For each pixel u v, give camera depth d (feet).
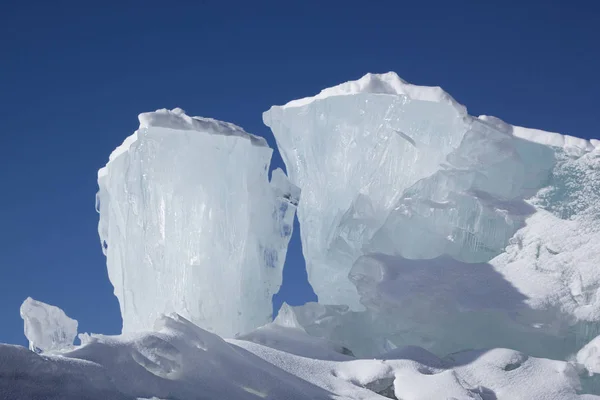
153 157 42.68
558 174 45.73
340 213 49.85
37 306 41.78
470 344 40.60
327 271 49.44
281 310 42.19
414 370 34.09
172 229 43.01
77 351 27.22
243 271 44.65
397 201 47.34
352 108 49.11
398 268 42.52
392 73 49.42
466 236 44.68
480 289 40.55
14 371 24.04
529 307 38.88
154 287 42.91
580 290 39.22
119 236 45.60
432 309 40.32
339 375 34.19
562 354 39.45
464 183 45.98
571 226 42.29
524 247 42.32
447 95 47.75
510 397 33.22
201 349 30.58
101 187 48.96
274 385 29.99
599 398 34.04
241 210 44.11
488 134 47.16
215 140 43.62
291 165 51.62
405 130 48.85
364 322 43.70
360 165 49.39
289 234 46.42
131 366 27.55
